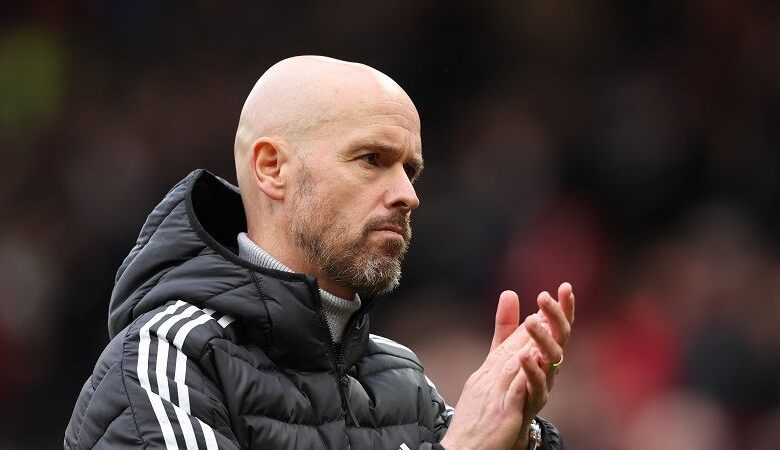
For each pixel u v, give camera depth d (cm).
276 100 960
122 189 3297
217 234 1026
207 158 3419
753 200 3350
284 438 891
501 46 3612
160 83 3559
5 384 2931
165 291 926
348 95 945
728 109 3556
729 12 3681
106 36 3638
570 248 3038
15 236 3219
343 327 964
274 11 3638
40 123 3478
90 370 2997
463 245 2909
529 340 944
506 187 3203
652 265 3059
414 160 962
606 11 3691
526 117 3481
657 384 2772
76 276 3122
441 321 2772
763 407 2750
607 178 3288
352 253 938
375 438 951
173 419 861
